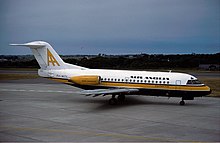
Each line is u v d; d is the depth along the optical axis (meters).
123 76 30.48
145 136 17.41
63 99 33.12
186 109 27.12
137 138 16.94
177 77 29.16
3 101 31.59
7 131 18.41
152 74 30.06
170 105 29.36
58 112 25.19
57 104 29.59
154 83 29.41
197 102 31.69
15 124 20.47
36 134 17.70
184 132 18.52
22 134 17.69
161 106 28.67
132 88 29.95
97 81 30.25
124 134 17.84
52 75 32.53
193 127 19.92
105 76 30.91
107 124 20.58
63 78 32.06
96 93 26.08
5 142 16.02
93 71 31.67
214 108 27.80
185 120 22.19
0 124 20.45
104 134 17.78
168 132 18.45
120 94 29.53
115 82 30.50
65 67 32.88
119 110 26.27
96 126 19.95
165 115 24.09
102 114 24.34
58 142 16.05
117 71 31.31
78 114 24.30
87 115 23.88
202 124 20.88
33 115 23.81
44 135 17.47
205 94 28.69
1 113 24.67
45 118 22.62
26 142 16.03
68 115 23.86
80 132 18.25
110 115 23.92
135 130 18.89
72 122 21.20
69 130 18.78
